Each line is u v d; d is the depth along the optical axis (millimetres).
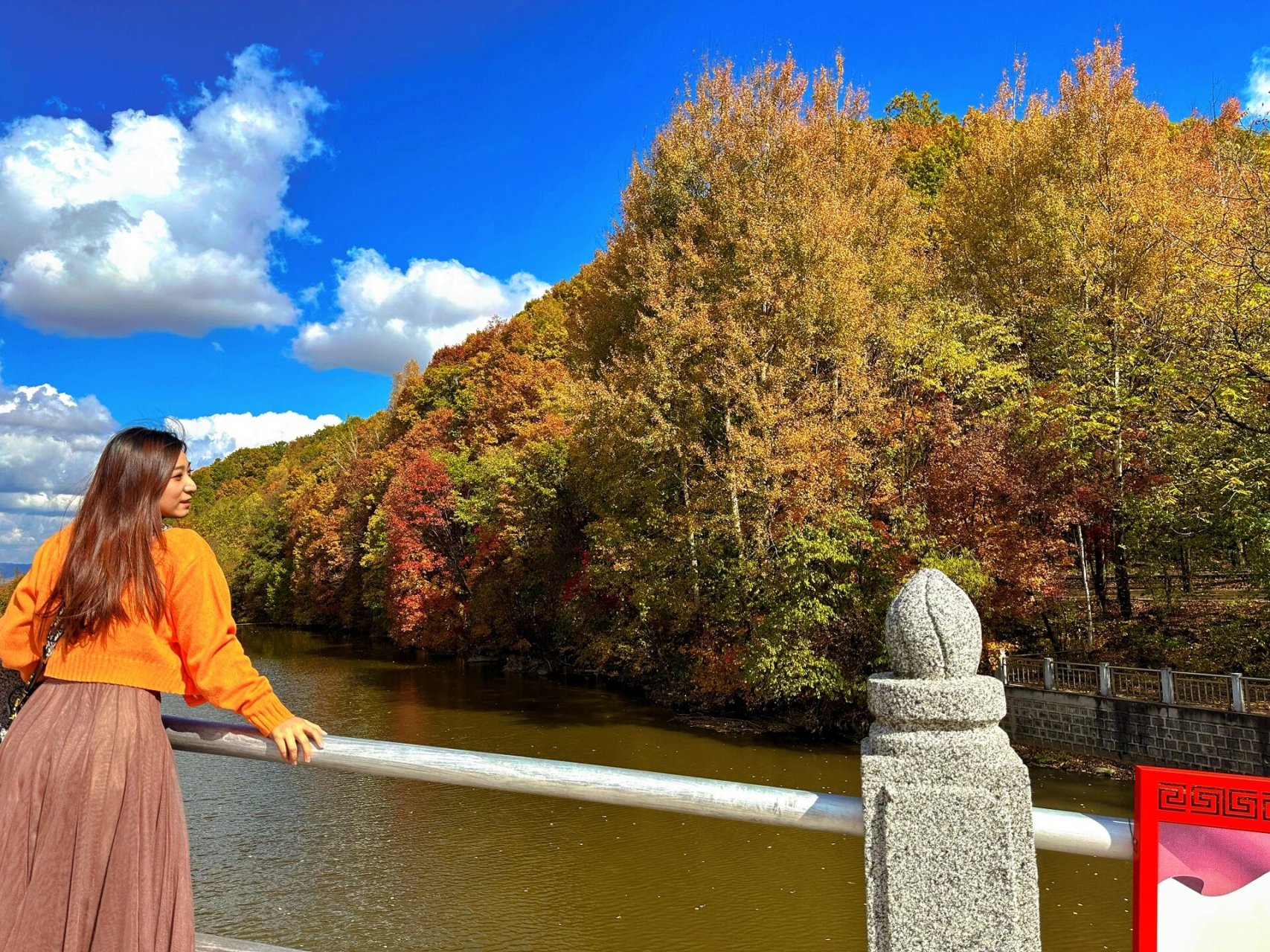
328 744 2098
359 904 11508
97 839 1813
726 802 1898
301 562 59438
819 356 22547
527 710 25203
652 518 24406
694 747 19953
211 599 1987
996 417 20844
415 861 13039
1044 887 10750
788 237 22312
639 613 25766
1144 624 22188
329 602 56562
